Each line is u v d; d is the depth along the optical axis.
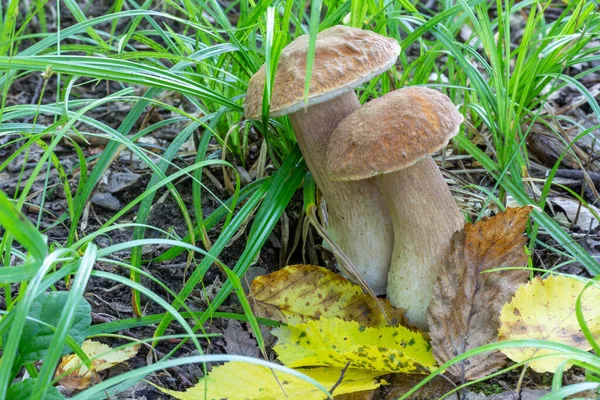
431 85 0.54
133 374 0.35
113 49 0.53
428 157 0.45
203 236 0.47
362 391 0.42
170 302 0.48
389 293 0.46
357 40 0.44
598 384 0.36
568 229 0.52
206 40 0.54
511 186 0.50
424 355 0.43
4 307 0.47
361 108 0.44
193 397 0.40
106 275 0.37
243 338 0.46
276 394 0.41
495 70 0.49
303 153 0.47
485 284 0.44
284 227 0.51
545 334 0.42
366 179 0.46
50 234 0.53
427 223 0.44
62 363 0.43
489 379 0.43
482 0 0.52
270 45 0.41
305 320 0.46
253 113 0.44
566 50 0.55
